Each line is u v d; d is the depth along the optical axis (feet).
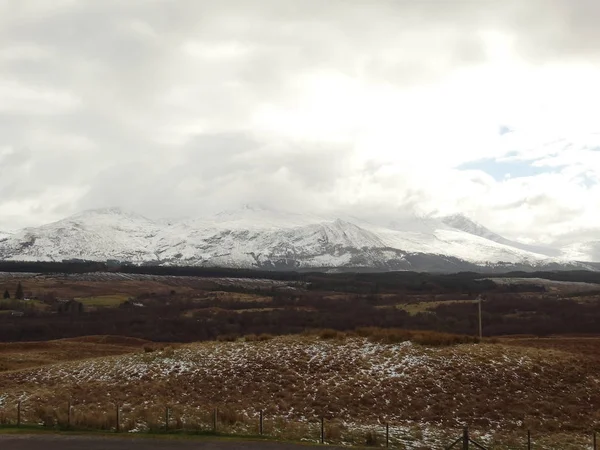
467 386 138.72
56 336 408.87
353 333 180.65
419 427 118.93
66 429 103.19
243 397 137.08
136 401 133.28
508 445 106.52
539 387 139.33
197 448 89.86
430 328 366.63
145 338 391.45
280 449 90.79
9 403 132.46
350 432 109.81
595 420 124.77
